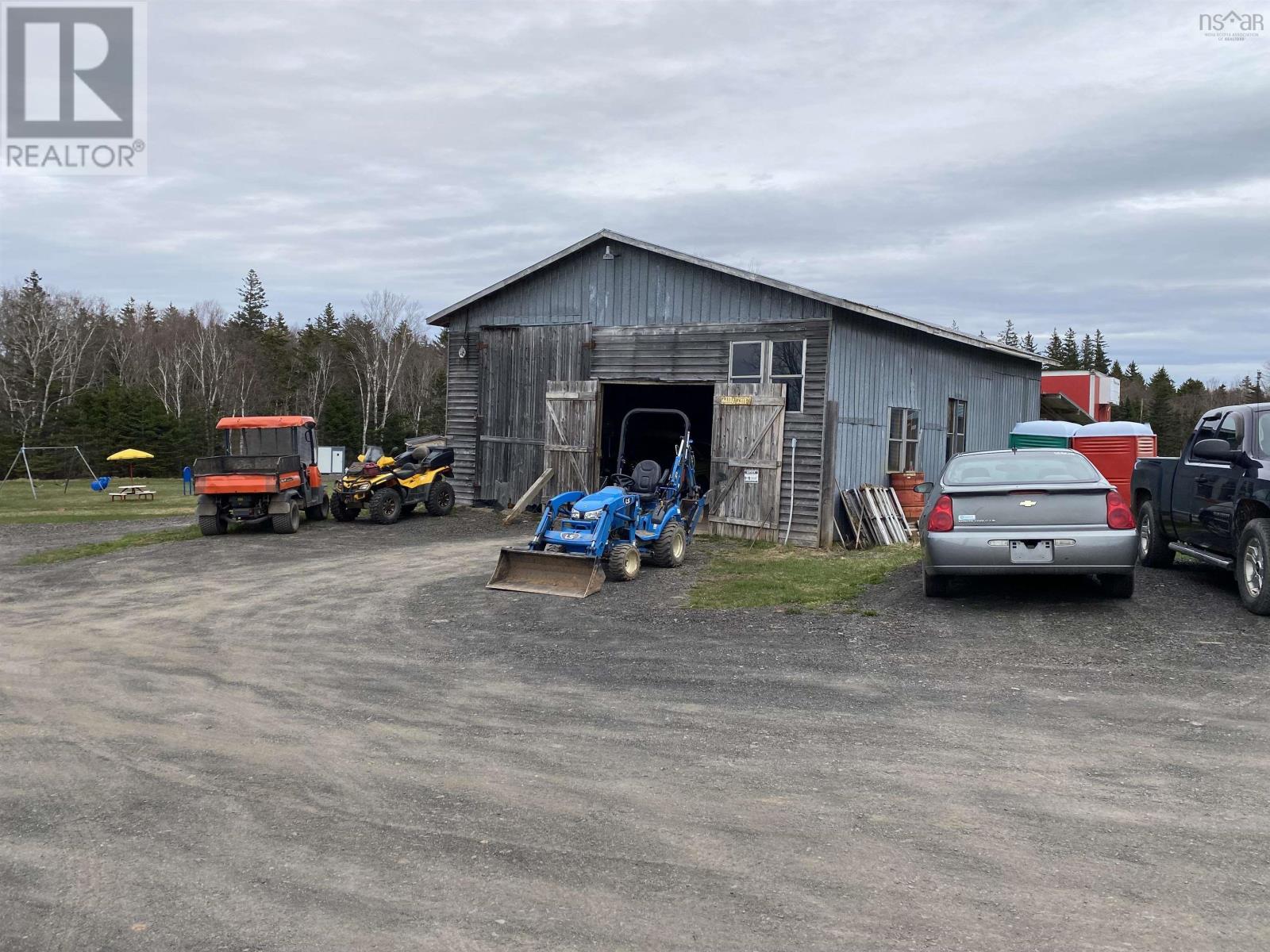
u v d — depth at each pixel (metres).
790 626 7.80
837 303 13.62
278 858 3.77
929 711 5.38
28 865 3.77
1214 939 2.94
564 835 3.90
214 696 6.31
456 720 5.59
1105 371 93.62
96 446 46.06
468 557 12.91
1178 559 10.90
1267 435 7.82
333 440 56.44
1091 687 5.70
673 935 3.09
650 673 6.54
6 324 54.41
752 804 4.15
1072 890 3.28
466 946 3.07
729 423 14.68
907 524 15.54
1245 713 5.10
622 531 10.92
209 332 65.94
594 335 16.47
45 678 6.96
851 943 3.00
